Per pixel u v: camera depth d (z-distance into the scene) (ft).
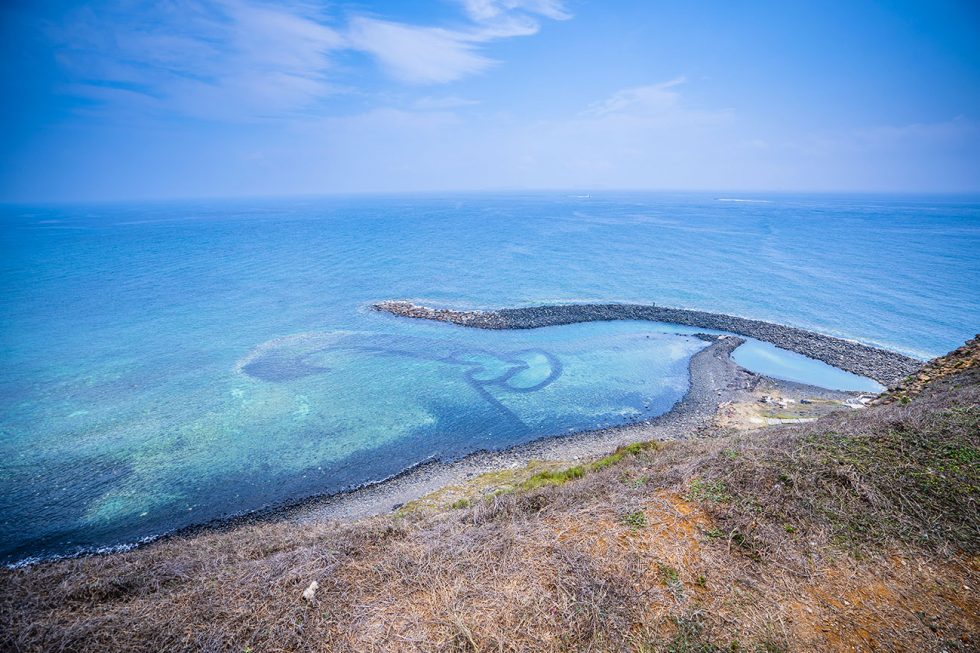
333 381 98.99
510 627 19.40
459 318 143.13
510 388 96.17
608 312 149.07
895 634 18.29
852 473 27.86
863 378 103.60
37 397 90.07
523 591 21.40
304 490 62.59
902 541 23.24
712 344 123.54
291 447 73.41
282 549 30.71
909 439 31.91
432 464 68.90
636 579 21.52
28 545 52.42
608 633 18.76
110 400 89.10
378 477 65.67
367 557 25.75
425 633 19.51
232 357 112.37
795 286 185.98
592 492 31.89
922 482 26.91
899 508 25.30
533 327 137.18
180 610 22.25
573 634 18.93
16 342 121.60
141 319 143.02
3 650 20.77
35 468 66.95
